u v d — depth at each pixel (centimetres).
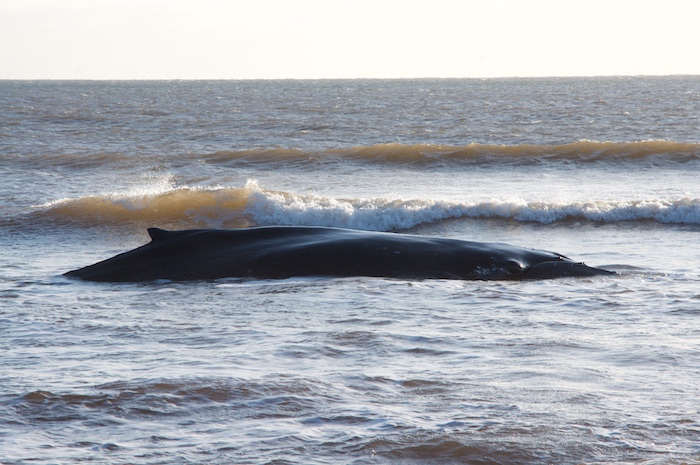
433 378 2164
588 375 2188
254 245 4078
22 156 11569
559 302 3325
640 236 5944
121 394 2002
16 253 5356
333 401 1956
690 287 3684
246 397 1983
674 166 10412
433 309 3191
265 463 1566
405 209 6962
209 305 3303
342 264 3931
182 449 1644
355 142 16175
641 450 1625
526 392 2028
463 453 1616
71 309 3266
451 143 15975
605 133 17575
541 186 9025
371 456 1602
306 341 2625
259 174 10388
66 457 1599
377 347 2541
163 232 4228
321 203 7319
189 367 2280
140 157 11569
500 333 2755
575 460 1581
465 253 4047
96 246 5806
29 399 1966
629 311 3138
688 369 2244
